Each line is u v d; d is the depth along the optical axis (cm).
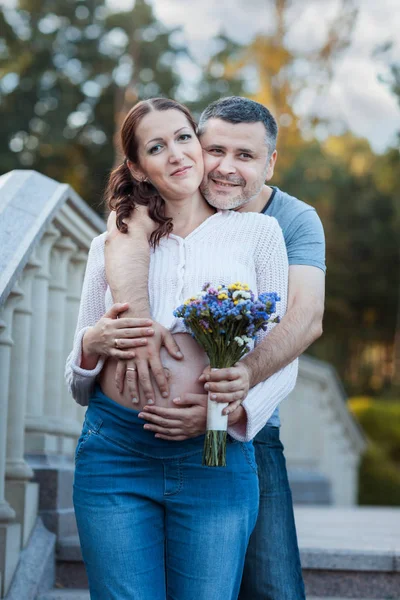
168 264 240
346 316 3020
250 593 275
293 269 266
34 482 348
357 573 337
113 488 228
